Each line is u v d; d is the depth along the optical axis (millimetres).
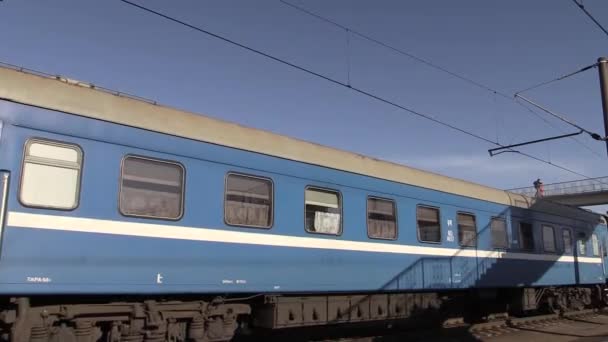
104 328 8141
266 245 9484
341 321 11258
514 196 16344
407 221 12344
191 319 8820
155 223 8109
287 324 10211
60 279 7117
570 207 19219
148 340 8180
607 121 14180
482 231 14586
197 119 9008
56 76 7707
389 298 12414
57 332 7410
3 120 6953
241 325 10352
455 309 14766
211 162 8953
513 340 12992
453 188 13930
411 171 12891
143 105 8383
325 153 10930
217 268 8742
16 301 7012
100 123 7781
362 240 11203
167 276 8141
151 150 8250
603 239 20969
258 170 9609
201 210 8680
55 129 7348
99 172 7652
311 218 10328
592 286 20594
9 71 7191
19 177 6957
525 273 15984
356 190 11312
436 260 12898
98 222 7535
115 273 7609
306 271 10055
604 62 14328
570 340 13172
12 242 6801
